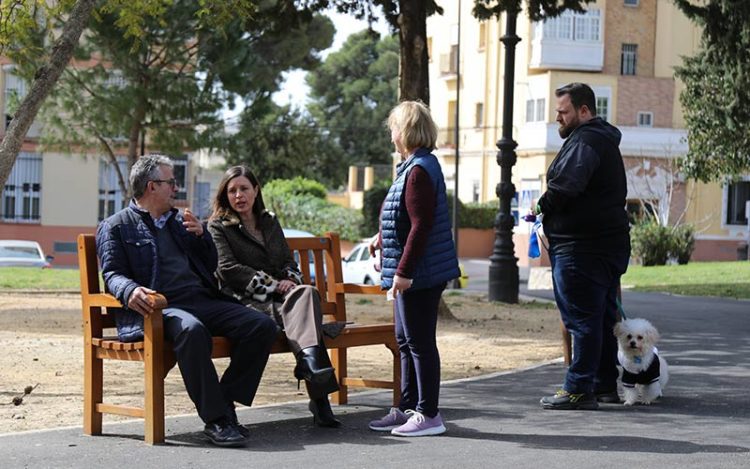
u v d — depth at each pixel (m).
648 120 66.19
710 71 37.72
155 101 34.06
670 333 18.98
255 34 34.47
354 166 91.56
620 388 12.09
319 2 22.66
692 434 9.52
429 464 8.32
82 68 35.59
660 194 63.75
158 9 15.98
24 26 15.15
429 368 9.41
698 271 40.59
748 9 32.47
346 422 10.05
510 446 9.01
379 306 24.75
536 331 19.28
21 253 42.75
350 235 72.50
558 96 10.91
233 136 36.22
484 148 72.19
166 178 9.50
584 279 10.70
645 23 66.69
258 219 10.30
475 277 53.41
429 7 21.33
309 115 99.56
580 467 8.25
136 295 8.80
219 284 10.08
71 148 38.69
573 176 10.55
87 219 58.62
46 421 10.05
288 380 12.96
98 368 9.35
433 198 9.12
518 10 24.27
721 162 40.22
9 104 38.94
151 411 8.90
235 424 9.06
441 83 77.25
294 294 9.62
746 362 14.64
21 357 14.52
